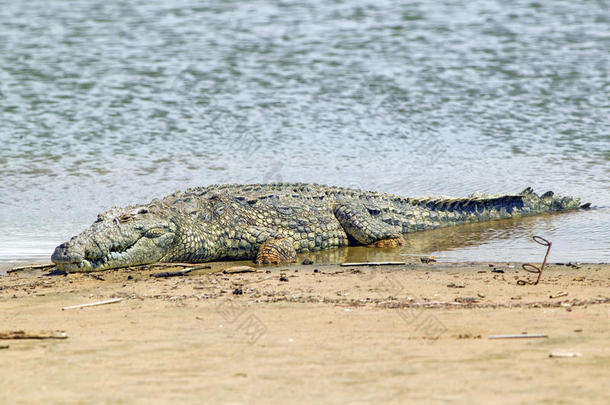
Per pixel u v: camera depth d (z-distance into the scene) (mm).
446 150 94938
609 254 57594
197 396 27219
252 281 48719
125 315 39875
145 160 91375
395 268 53156
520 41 150750
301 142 98500
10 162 90062
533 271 48344
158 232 56781
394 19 174375
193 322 38031
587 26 162375
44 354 32844
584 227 68062
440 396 26469
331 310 39875
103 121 107312
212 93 120188
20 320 39375
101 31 169875
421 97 117000
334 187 70125
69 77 130500
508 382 27594
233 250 61531
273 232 62406
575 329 34375
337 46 149500
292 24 171625
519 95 116875
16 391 28141
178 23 176875
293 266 56125
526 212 75312
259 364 30844
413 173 86375
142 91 121750
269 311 40000
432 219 71375
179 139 99812
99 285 49094
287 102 115438
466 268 52719
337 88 121938
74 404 26719
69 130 103375
